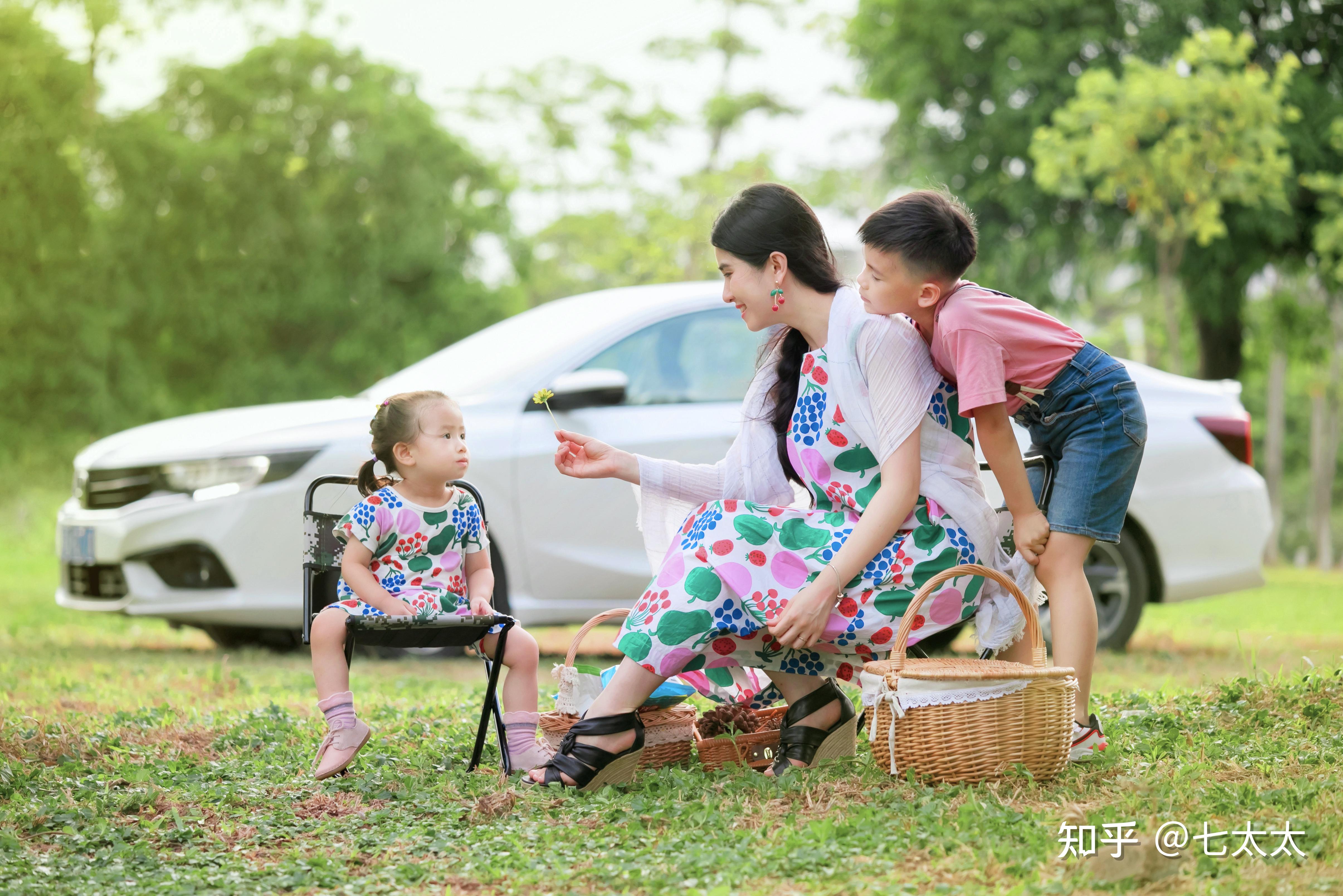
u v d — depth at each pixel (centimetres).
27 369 1459
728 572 325
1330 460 2814
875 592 327
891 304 334
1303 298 2248
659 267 2597
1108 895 241
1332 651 679
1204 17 1908
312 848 291
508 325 707
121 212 1681
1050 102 1905
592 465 368
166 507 612
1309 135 1822
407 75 1994
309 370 1820
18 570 1534
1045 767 318
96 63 1625
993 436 336
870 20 2167
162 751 393
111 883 264
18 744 392
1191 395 693
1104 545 665
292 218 1825
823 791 316
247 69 1886
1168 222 1659
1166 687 490
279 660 664
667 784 329
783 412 356
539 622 621
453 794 332
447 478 364
